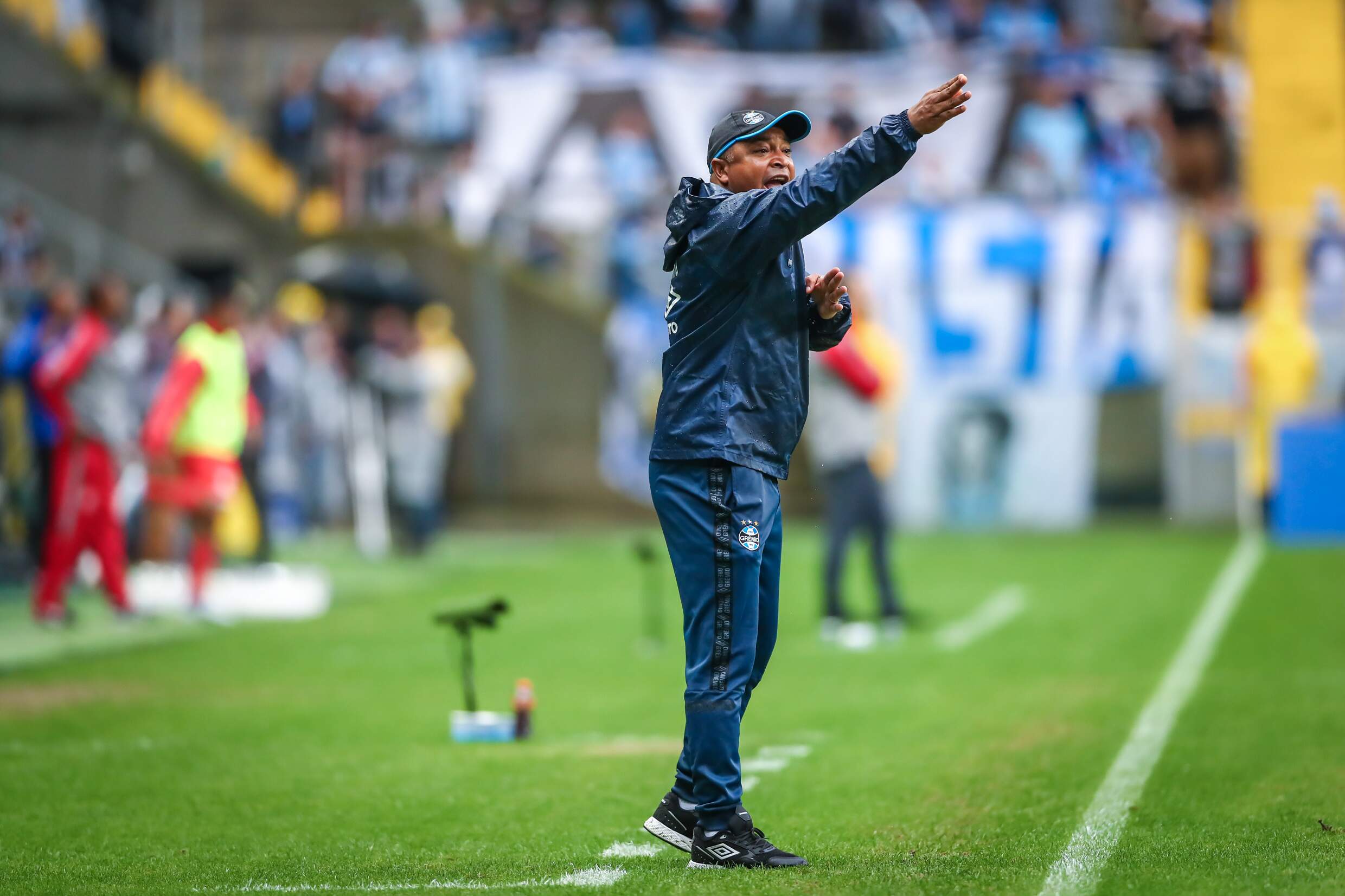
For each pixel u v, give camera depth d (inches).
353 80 3597.4
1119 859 791.1
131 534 2464.3
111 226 3444.9
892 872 759.7
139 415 2464.3
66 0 3563.0
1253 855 791.1
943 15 3575.3
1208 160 3459.6
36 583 2208.4
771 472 777.6
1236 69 3476.9
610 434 3398.1
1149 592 2155.5
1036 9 3563.0
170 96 3688.5
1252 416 3105.3
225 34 3769.7
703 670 772.0
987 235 3218.5
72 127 3430.1
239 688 1493.6
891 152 726.5
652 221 3432.6
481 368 3447.3
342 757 1152.2
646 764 1107.3
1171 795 965.8
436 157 3577.8
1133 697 1365.7
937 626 1878.7
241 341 2422.5
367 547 2940.5
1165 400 3169.3
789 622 1948.8
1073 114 3447.3
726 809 773.3
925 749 1148.5
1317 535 2866.6
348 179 3555.6
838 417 1792.6
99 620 2011.6
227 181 3462.1
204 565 2047.2
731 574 766.5
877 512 1809.8
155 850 866.1
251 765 1123.9
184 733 1256.8
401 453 2800.2
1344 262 3102.9
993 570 2488.9
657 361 3380.9
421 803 989.8
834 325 795.4
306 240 3459.6
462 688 1483.8
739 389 767.1
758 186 780.6
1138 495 3191.4
